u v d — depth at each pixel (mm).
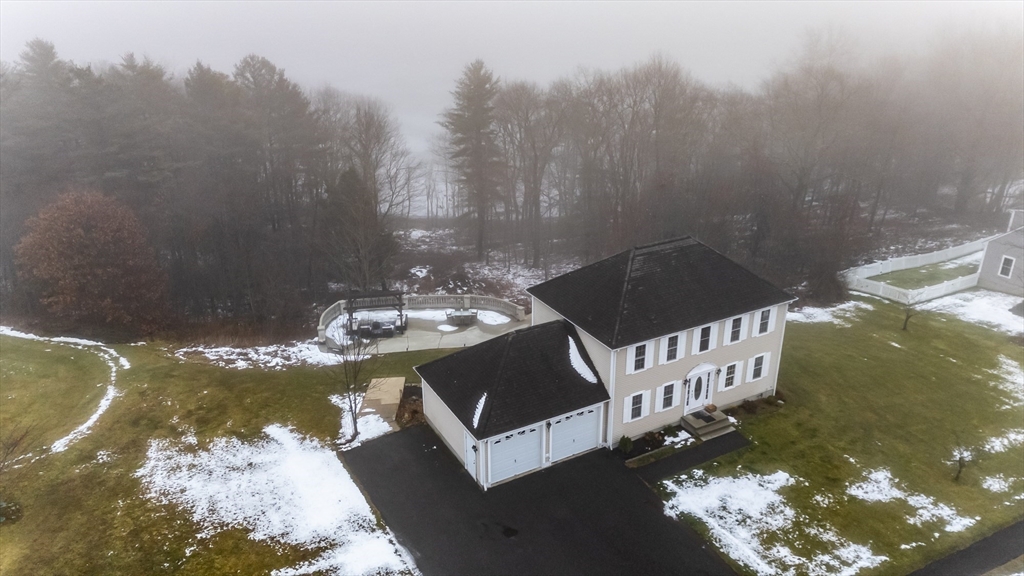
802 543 20891
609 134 64438
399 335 39125
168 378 31953
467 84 60844
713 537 21109
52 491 23125
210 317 48656
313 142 59594
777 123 63750
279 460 25469
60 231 37500
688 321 26016
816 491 23500
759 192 54312
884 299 44156
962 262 51719
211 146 55219
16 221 46375
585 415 25062
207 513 22234
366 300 42656
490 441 22750
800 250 49688
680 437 26828
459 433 24547
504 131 69188
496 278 59906
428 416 28109
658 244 29344
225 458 25516
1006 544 20891
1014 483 24188
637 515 22109
